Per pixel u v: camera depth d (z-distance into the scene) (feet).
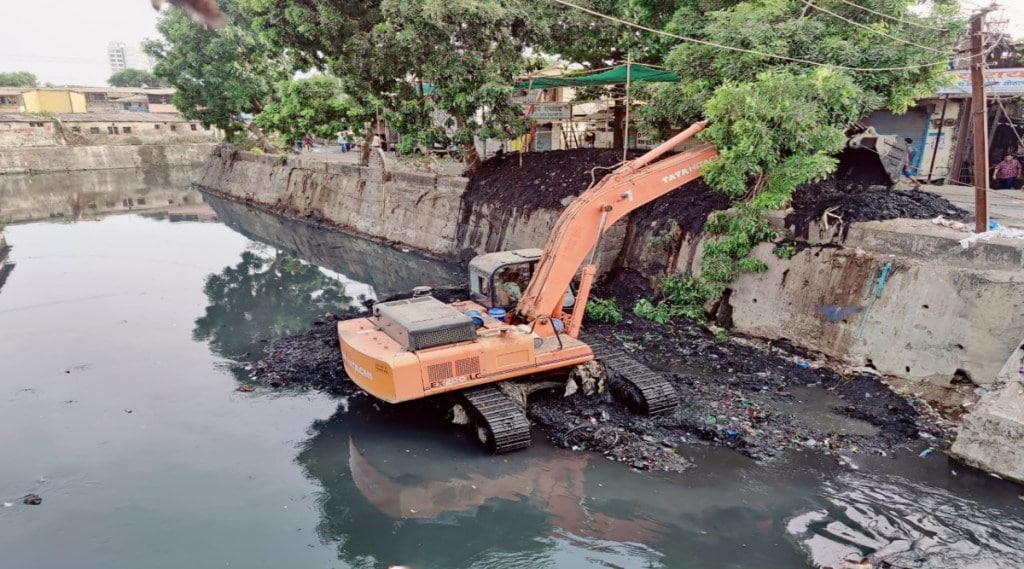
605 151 64.75
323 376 39.52
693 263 46.65
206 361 43.24
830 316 38.09
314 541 24.45
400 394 28.19
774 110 35.88
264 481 28.53
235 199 127.85
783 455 28.63
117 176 171.42
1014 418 26.22
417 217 79.71
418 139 66.39
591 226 34.19
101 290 62.34
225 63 114.73
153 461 30.27
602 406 32.94
